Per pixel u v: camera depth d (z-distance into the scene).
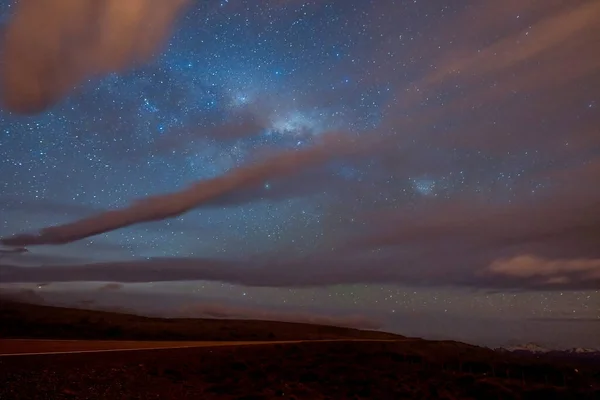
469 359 34.66
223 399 18.83
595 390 25.92
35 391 16.53
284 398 19.78
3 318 36.03
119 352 24.70
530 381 28.98
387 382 24.86
